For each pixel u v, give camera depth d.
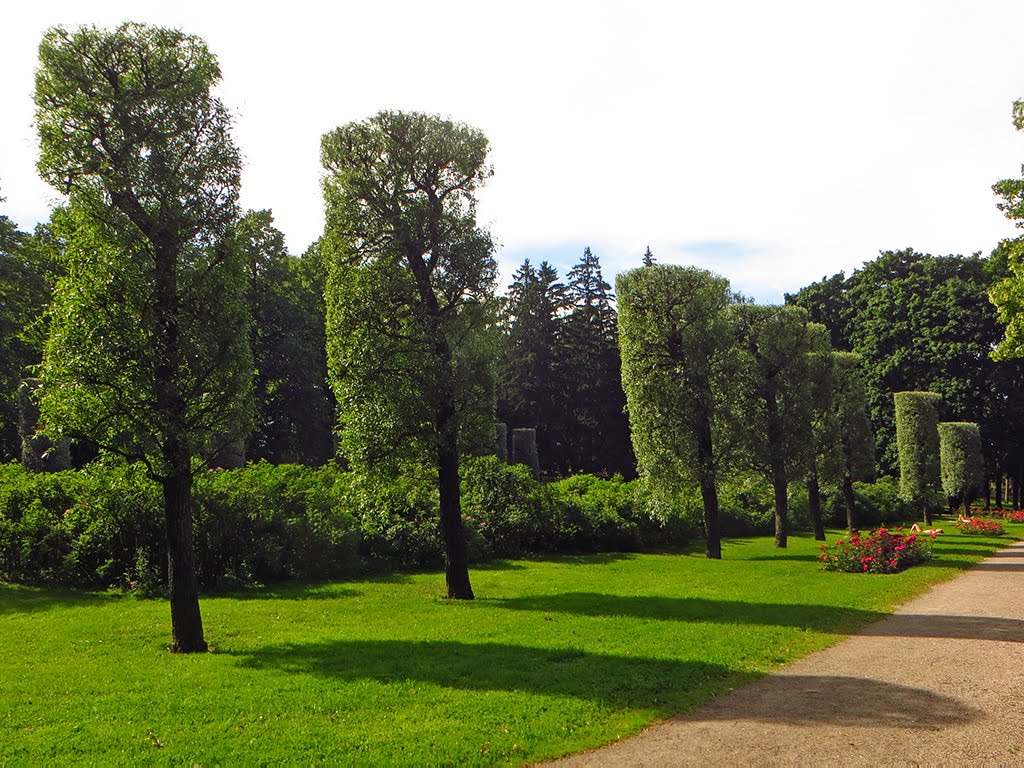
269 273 42.62
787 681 9.52
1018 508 55.59
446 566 16.81
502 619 13.88
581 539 27.78
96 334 10.98
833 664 10.41
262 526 18.55
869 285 57.62
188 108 11.97
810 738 7.24
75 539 17.17
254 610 14.90
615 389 59.66
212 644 11.78
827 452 31.62
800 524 40.00
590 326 60.59
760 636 12.22
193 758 6.76
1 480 18.81
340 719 7.88
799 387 29.56
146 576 16.59
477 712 8.11
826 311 60.16
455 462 17.23
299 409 43.16
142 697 8.66
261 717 7.94
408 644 11.64
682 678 9.58
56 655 10.89
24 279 33.34
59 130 11.29
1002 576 20.28
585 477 35.16
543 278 65.00
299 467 23.94
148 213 11.62
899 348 53.56
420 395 16.17
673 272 27.00
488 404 17.08
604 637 12.12
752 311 30.69
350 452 16.81
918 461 41.12
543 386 58.22
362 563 20.77
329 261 17.28
